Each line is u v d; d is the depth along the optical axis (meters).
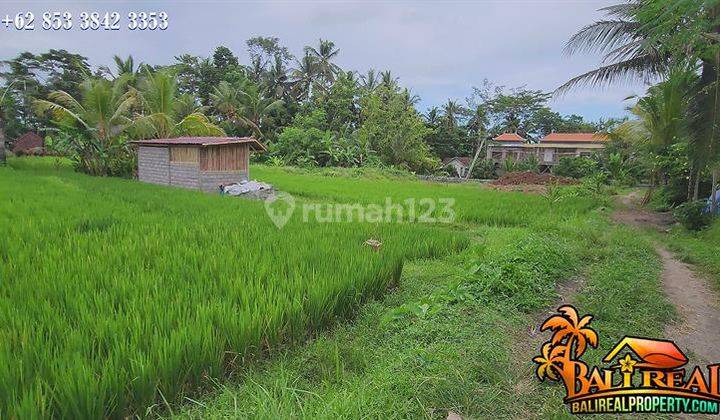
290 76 48.44
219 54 48.53
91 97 22.27
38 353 3.41
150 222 9.06
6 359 3.20
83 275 5.07
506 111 59.03
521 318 5.25
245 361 4.02
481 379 3.76
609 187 27.30
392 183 26.34
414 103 49.81
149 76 25.31
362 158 39.03
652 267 7.71
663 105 16.83
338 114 45.41
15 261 5.65
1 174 18.92
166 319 3.91
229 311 4.13
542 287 6.22
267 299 4.58
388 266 6.34
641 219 14.95
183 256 6.25
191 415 3.27
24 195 12.66
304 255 6.38
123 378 3.17
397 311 4.95
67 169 24.41
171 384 3.43
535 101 58.00
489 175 44.91
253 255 6.30
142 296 4.41
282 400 3.28
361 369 4.06
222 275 5.20
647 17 7.87
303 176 28.39
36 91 40.44
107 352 3.61
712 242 10.15
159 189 16.53
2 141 24.48
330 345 4.46
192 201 13.30
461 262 7.79
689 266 8.20
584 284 6.78
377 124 41.66
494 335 4.55
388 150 41.12
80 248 6.42
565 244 8.89
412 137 40.81
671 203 17.39
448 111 54.09
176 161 20.14
